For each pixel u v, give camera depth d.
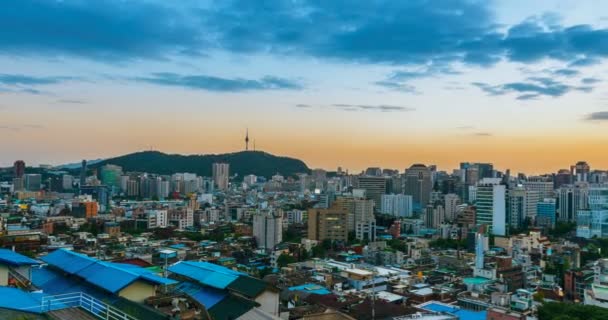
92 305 38.53
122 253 147.62
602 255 178.50
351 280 116.94
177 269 61.88
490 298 104.75
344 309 86.12
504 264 141.75
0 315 33.88
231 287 53.50
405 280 124.81
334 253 184.50
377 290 111.06
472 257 164.88
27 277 53.62
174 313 45.84
